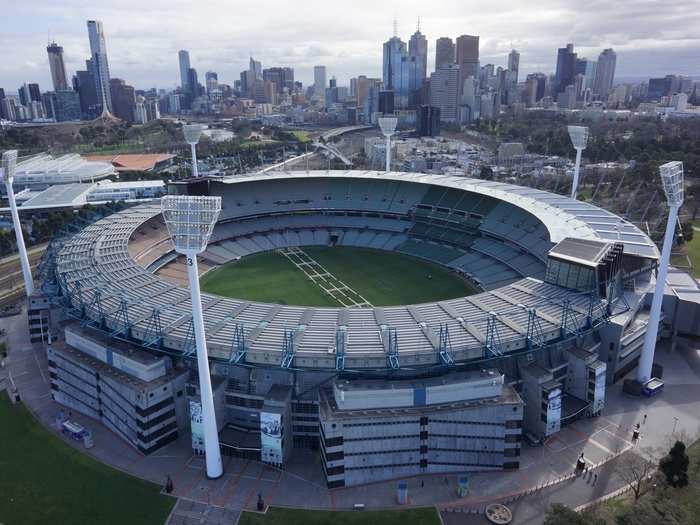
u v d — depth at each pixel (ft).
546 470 276.62
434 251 590.55
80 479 273.13
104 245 469.57
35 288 496.23
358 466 269.03
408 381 277.64
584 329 322.75
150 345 305.12
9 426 318.65
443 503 256.52
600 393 314.35
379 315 332.80
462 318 325.21
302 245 640.58
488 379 275.39
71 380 331.98
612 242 391.65
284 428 279.69
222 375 301.02
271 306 345.31
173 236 241.55
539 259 491.72
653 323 331.77
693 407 327.88
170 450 296.51
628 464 278.87
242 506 255.50
